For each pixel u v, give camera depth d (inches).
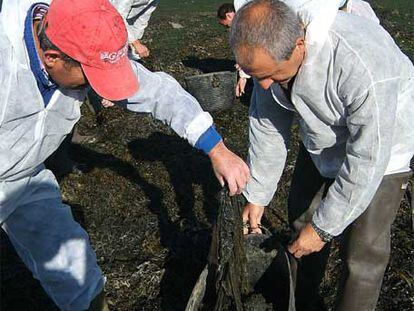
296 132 210.4
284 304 125.3
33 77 94.8
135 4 201.3
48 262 117.6
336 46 93.8
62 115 104.4
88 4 88.4
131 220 171.2
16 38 92.2
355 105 95.1
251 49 90.8
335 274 150.6
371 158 96.7
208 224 168.1
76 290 118.4
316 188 125.9
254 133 122.8
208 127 106.6
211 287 121.6
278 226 166.7
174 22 317.7
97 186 185.0
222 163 106.2
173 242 162.1
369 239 111.6
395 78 95.6
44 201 117.3
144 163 196.4
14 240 118.8
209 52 282.8
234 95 230.5
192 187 184.4
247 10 90.9
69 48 87.8
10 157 103.1
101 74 89.6
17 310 144.8
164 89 107.5
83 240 119.5
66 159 186.9
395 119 98.9
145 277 150.9
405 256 156.6
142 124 217.6
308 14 93.1
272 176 125.0
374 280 114.4
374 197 109.3
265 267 128.4
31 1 94.4
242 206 132.6
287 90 104.3
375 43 94.9
